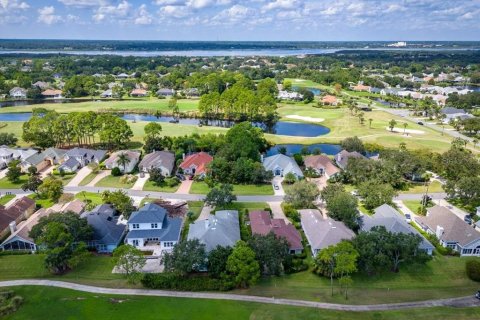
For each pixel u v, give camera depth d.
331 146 153.88
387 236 68.75
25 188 102.38
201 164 118.62
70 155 127.44
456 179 108.50
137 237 78.88
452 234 79.12
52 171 122.19
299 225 87.50
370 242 67.44
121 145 147.62
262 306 59.16
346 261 61.84
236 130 137.75
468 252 77.06
